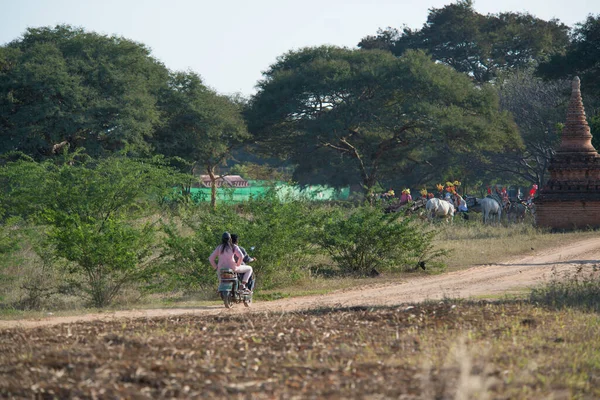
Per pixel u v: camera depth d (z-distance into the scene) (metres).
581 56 130.25
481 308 28.61
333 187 173.62
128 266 38.28
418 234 50.72
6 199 44.00
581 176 85.62
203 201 49.28
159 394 15.44
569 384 16.30
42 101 97.94
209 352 19.75
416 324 25.09
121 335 22.78
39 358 19.09
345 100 134.25
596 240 68.31
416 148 161.25
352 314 27.98
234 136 129.25
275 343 21.52
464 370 14.70
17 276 42.62
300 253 46.53
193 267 41.47
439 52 196.75
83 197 42.38
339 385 16.05
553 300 30.52
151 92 116.38
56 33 109.06
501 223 97.69
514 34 192.38
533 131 152.25
